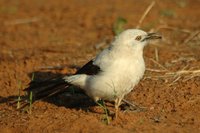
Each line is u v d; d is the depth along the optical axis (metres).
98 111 12.52
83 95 13.76
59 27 21.72
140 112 12.36
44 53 17.48
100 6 25.17
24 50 18.20
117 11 23.67
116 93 11.99
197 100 12.87
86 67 12.34
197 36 18.12
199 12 23.61
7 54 17.70
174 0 25.86
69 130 11.27
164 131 11.13
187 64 15.39
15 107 13.12
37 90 14.01
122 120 11.73
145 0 26.08
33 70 15.55
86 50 17.66
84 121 11.49
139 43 12.06
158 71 14.93
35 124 11.66
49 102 13.41
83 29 21.17
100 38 19.39
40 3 26.81
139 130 11.18
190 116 12.04
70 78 12.51
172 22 21.25
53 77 14.98
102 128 11.16
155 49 16.52
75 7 25.23
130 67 11.84
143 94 13.41
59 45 18.78
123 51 11.92
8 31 21.52
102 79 11.87
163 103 12.84
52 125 11.52
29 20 23.17
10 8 25.02
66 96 13.76
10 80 14.82
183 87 13.72
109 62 11.88
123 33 12.11
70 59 16.53
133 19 21.67
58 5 26.12
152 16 22.19
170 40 18.31
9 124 11.81
